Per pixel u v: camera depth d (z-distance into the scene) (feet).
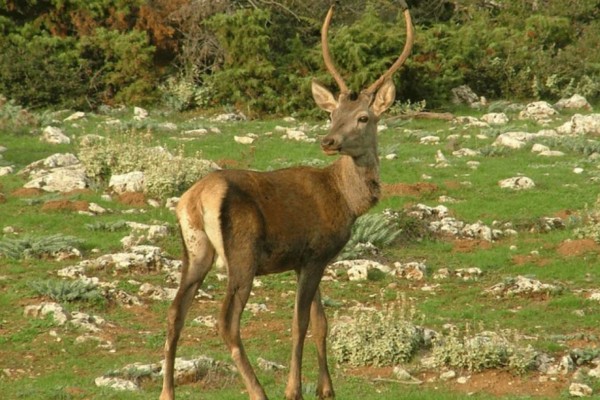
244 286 72.54
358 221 136.56
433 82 240.94
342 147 76.84
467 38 253.44
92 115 223.71
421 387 87.92
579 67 259.60
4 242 124.98
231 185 72.79
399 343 93.86
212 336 100.89
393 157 181.88
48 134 191.01
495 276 124.77
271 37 252.42
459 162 179.01
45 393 81.76
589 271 125.90
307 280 76.18
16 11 256.93
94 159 158.10
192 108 240.32
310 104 235.40
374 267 124.67
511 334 100.32
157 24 252.83
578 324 106.83
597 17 297.33
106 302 108.78
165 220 140.97
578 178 168.55
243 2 262.67
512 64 257.14
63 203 143.33
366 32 240.73
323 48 85.10
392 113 232.53
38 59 236.22
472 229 140.77
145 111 231.30
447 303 114.62
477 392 86.38
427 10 286.87
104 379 86.12
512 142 191.42
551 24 276.00
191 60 253.65
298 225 74.90
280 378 89.30
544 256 132.26
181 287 73.26
